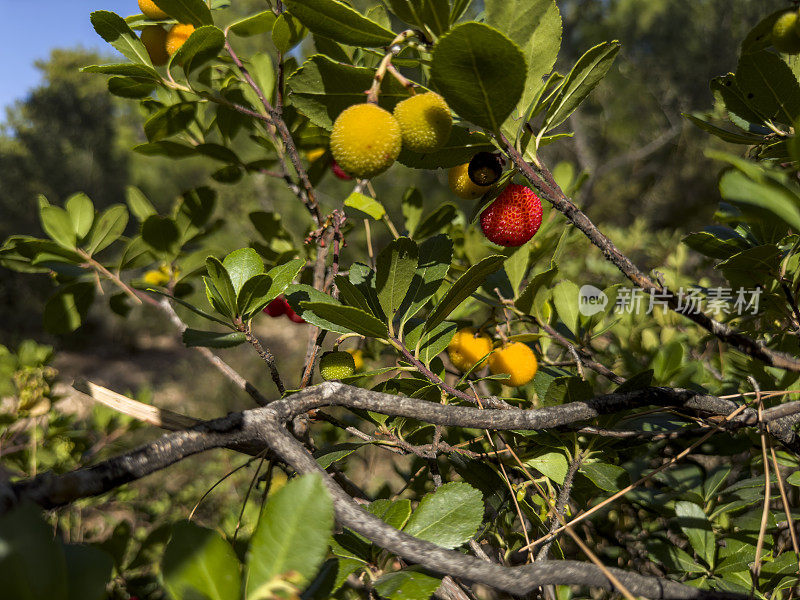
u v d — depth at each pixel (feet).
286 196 37.96
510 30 3.33
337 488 2.41
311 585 2.69
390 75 3.61
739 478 6.37
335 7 3.14
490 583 2.22
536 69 3.40
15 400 7.87
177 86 5.32
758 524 4.65
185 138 6.88
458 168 4.11
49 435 8.20
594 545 6.03
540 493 4.96
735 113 4.42
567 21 45.52
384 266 3.74
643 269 14.92
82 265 5.57
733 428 3.71
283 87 5.57
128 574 6.00
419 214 6.92
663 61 45.68
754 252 3.79
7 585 1.67
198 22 4.87
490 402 4.10
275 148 6.31
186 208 5.89
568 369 5.59
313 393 2.91
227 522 7.36
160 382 41.19
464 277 3.63
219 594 2.08
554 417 3.34
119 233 5.75
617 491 4.19
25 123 61.11
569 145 40.50
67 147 60.95
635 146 43.04
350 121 3.22
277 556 2.07
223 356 34.65
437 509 3.09
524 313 5.65
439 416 3.11
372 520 2.31
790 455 5.27
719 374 6.98
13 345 44.37
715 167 31.19
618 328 7.95
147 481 14.32
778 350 5.51
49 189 58.59
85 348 49.67
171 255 5.89
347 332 3.95
